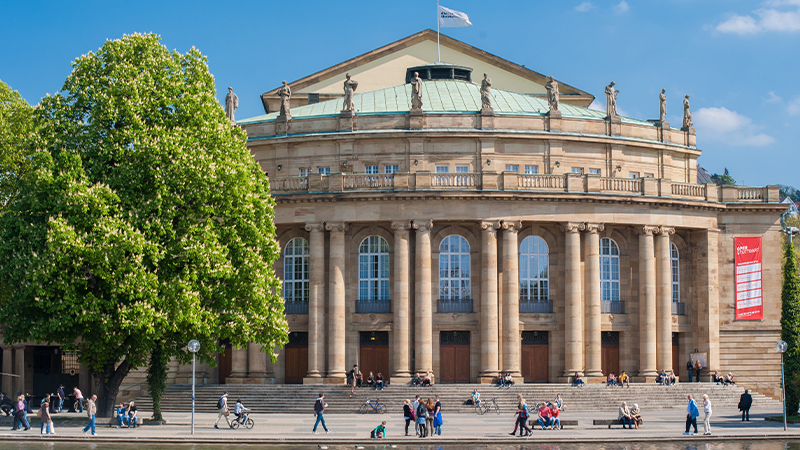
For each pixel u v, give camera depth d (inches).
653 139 2955.2
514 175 2605.8
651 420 2081.7
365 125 2800.2
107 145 1867.6
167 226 1830.7
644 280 2704.2
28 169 2114.9
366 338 2669.8
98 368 1887.3
